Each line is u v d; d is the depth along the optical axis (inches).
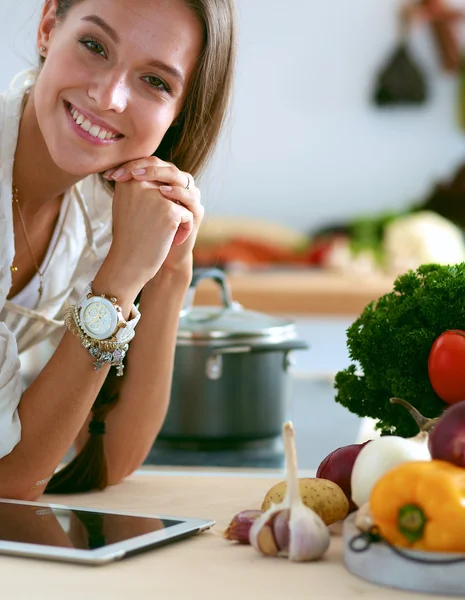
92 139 48.4
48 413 46.0
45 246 58.8
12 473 45.9
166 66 48.0
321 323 134.9
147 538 35.2
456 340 39.3
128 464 51.6
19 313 57.9
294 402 80.7
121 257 48.1
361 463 34.6
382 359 42.4
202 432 63.9
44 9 52.2
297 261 154.7
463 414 32.0
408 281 43.4
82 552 33.2
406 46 162.6
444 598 29.9
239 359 64.0
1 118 53.8
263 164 168.7
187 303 69.7
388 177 167.0
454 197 161.8
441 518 29.7
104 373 47.3
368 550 31.3
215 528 38.8
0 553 34.3
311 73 166.1
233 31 52.6
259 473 56.2
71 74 47.2
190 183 52.4
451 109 164.2
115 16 46.3
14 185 55.4
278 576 32.0
